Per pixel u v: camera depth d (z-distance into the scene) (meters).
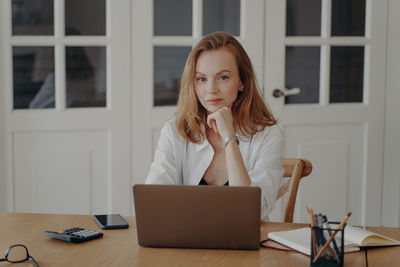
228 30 2.97
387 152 3.21
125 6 2.85
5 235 1.44
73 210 2.89
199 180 1.86
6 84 2.78
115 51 2.86
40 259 1.25
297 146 3.09
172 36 2.93
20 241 1.39
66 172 2.87
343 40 3.09
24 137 2.82
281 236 1.38
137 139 2.92
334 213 3.17
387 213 3.24
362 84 3.17
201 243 1.33
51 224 1.55
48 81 2.84
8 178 2.82
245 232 1.31
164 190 1.32
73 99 2.87
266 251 1.32
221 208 1.31
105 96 2.90
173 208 1.32
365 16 3.12
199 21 2.93
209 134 1.87
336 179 3.15
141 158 2.94
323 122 3.10
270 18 2.99
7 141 2.80
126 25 2.86
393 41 3.14
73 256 1.27
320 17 3.07
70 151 2.87
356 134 3.17
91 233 1.42
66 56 2.84
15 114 2.79
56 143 2.85
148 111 2.92
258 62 2.99
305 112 3.07
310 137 3.11
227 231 1.32
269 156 1.81
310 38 3.05
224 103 1.75
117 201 2.93
